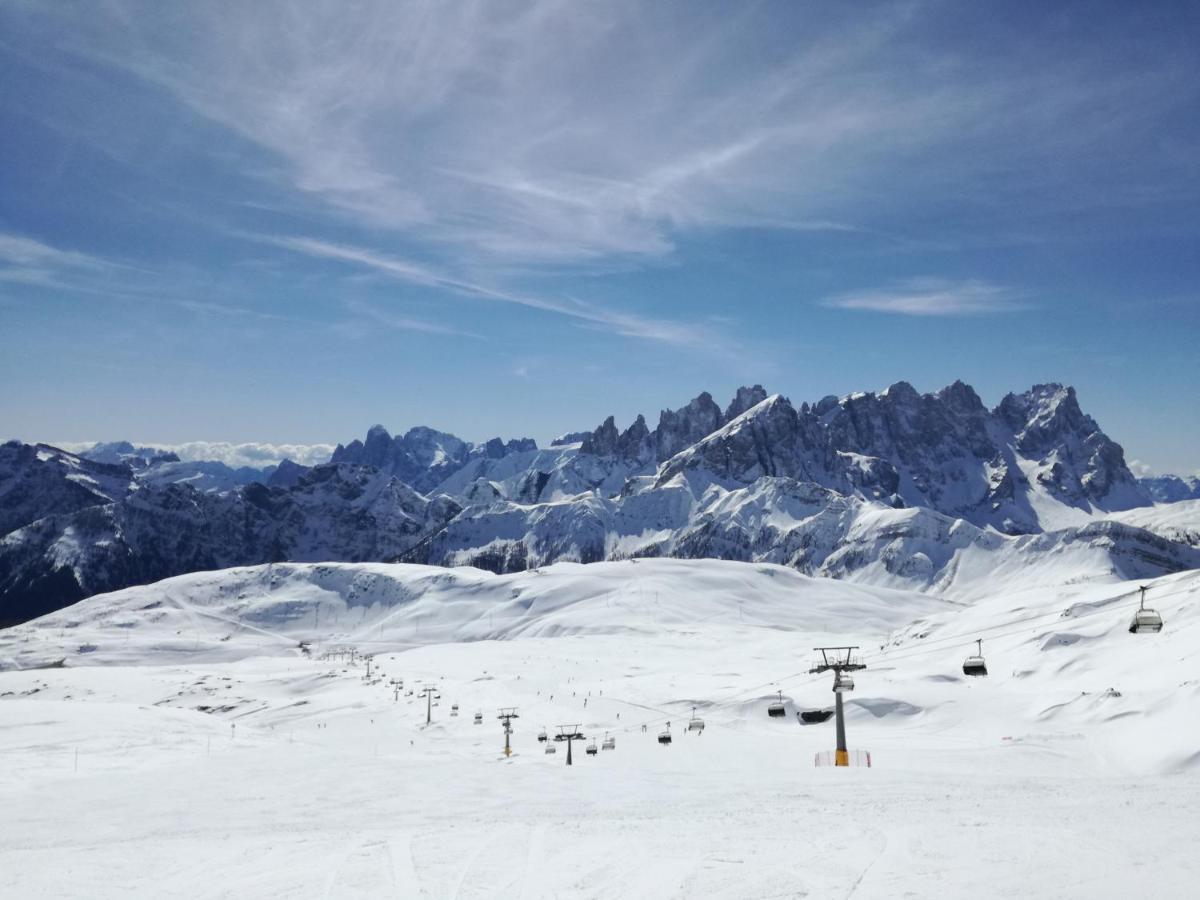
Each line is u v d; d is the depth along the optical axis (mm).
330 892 18922
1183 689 113062
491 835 25047
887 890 16094
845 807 28500
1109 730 112750
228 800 44906
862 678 188375
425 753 117812
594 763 94500
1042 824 21828
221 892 19359
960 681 173000
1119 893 14875
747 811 28438
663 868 19172
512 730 150500
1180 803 25578
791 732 146000
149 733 101812
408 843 24250
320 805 40406
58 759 73625
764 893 16516
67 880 20875
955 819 23594
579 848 22156
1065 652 172625
